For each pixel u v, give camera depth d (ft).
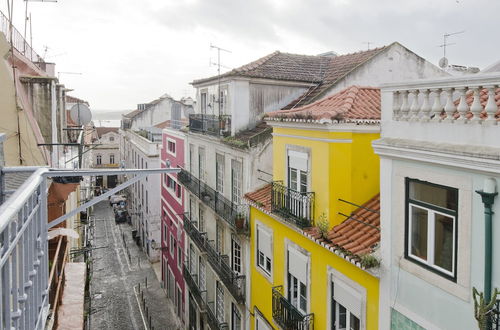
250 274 48.47
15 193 11.80
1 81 37.52
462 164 20.58
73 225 70.23
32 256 13.46
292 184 38.19
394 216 25.72
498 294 19.20
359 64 50.31
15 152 37.32
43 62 69.00
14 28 46.14
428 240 23.38
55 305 31.91
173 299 88.74
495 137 19.26
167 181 96.12
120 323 79.92
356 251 28.02
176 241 86.48
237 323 53.72
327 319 32.76
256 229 46.37
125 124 179.63
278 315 38.93
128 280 101.96
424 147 22.59
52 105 44.32
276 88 54.03
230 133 53.21
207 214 64.03
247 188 47.98
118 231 146.41
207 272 64.49
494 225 19.43
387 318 26.43
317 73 56.08
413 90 23.81
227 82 53.67
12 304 10.99
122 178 208.33
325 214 32.65
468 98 23.65
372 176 33.01
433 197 23.18
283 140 38.93
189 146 72.38
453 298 21.71
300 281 37.29
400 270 25.29
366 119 31.86
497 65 33.99
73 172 17.31
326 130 31.86
